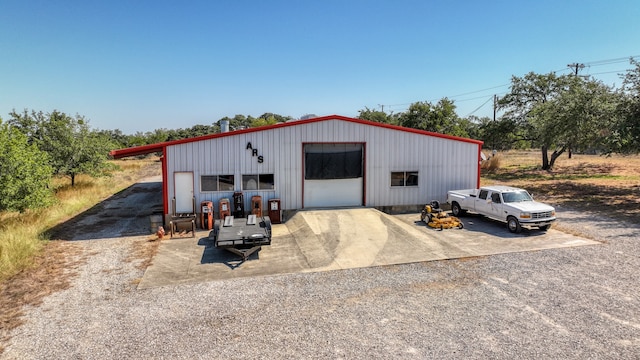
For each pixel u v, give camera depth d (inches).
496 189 596.7
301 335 265.3
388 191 699.4
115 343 257.4
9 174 574.2
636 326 271.3
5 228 557.6
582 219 621.9
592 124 940.0
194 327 278.8
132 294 341.1
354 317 291.7
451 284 355.9
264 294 338.6
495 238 514.9
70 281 373.4
